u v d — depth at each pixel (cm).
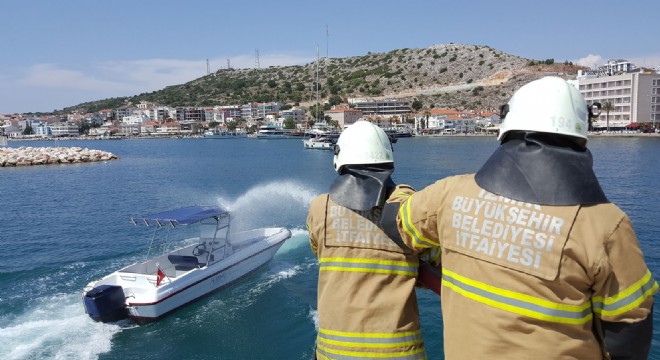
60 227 2906
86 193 4650
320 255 315
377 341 286
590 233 189
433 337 1255
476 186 223
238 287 1628
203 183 5538
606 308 194
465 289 217
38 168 7712
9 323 1370
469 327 214
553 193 197
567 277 191
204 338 1292
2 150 9212
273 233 1903
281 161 8838
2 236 2647
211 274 1519
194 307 1466
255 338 1297
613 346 198
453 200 229
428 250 289
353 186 301
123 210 3634
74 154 9075
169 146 16450
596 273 189
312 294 1575
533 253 196
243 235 1848
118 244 2373
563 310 192
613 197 3903
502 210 208
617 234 189
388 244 290
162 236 2464
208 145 16500
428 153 9756
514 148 216
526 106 214
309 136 16988
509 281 201
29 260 2105
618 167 6312
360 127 313
